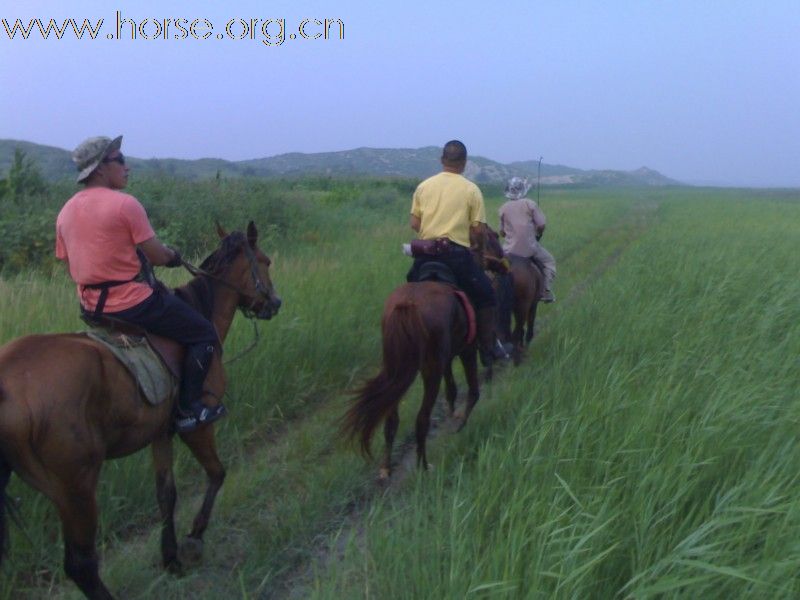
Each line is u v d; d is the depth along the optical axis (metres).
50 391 3.89
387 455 6.40
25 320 7.81
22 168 17.11
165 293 4.81
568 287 15.54
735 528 4.23
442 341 6.32
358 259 14.26
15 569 4.84
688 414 5.83
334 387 8.70
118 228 4.52
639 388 6.52
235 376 7.48
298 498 5.91
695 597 3.66
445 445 6.89
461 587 3.85
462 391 8.72
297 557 5.16
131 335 4.62
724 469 5.04
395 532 4.61
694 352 7.38
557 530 3.96
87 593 4.21
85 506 4.05
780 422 5.46
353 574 4.41
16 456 3.85
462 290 7.06
